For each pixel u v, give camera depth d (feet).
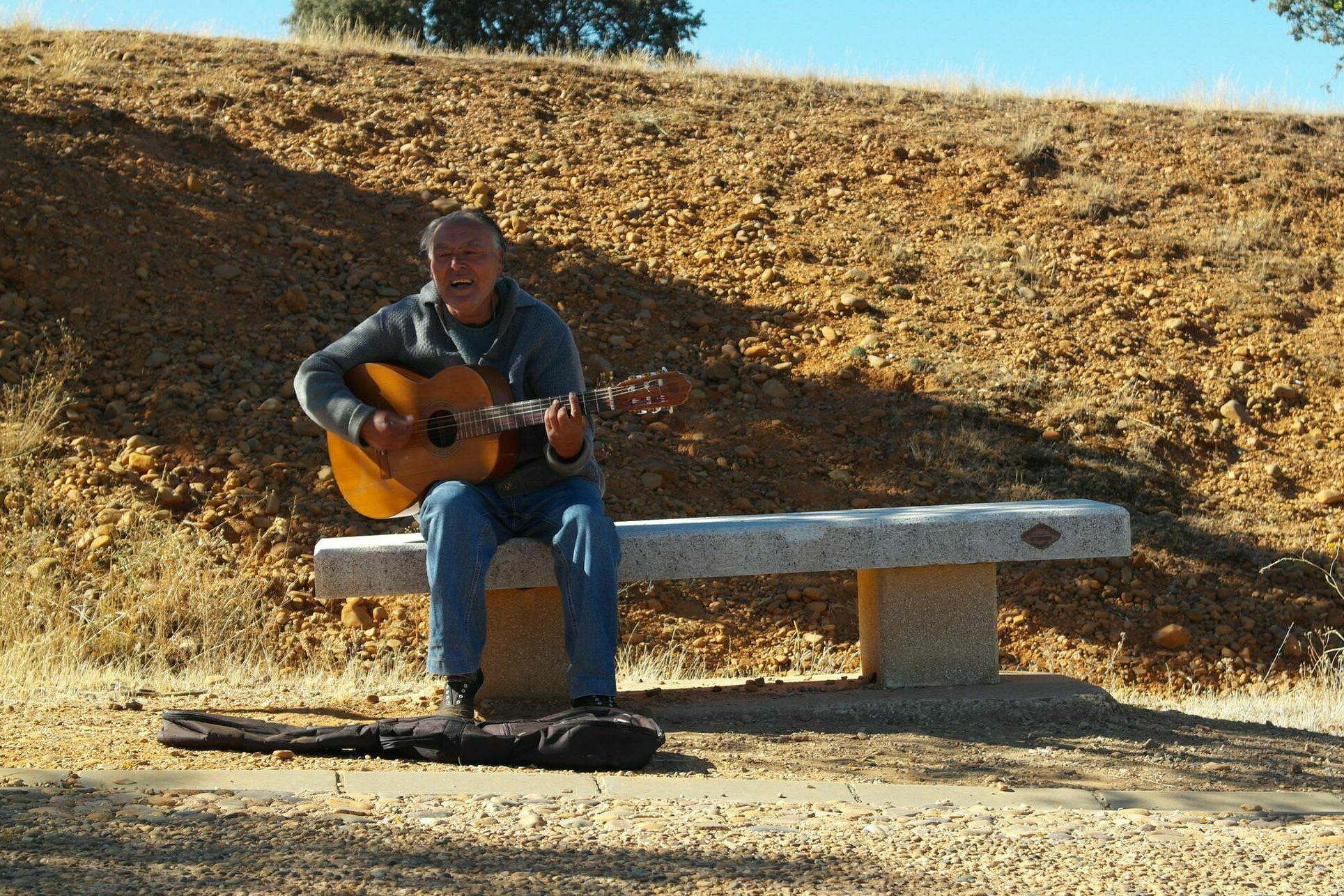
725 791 11.31
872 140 40.65
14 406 25.49
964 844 9.50
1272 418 30.30
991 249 35.04
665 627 22.81
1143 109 46.09
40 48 38.81
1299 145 43.24
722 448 27.43
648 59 48.08
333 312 29.50
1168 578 25.13
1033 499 26.63
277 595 22.34
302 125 36.81
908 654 16.14
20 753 11.91
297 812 9.52
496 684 15.58
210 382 26.96
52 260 29.09
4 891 7.31
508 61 44.50
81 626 20.63
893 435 28.14
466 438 14.16
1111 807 11.64
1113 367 31.01
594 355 29.25
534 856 8.61
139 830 8.73
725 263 33.40
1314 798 12.18
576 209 34.91
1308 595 25.09
